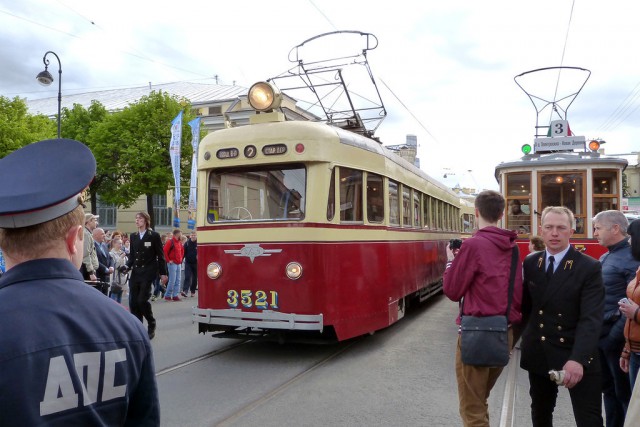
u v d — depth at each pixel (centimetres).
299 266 665
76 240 163
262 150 695
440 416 493
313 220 671
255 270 685
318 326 657
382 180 816
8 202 145
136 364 158
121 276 1059
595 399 339
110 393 148
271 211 696
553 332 348
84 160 159
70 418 138
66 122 3192
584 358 323
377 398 543
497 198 367
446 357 722
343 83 945
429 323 1005
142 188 2830
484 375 349
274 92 725
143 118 2898
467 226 1919
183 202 3070
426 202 1134
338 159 702
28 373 133
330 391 564
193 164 2039
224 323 695
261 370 647
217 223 714
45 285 148
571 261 349
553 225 351
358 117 930
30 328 137
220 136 726
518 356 752
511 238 361
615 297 405
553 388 368
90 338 146
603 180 995
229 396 543
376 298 769
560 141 1105
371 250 764
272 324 671
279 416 487
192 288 1515
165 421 470
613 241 420
